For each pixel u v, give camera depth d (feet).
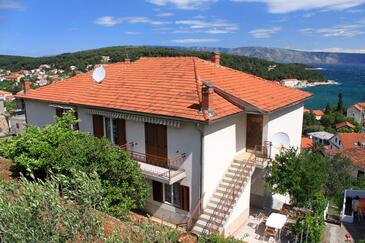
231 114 58.70
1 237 27.02
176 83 68.74
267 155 65.62
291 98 76.23
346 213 67.15
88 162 51.42
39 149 56.90
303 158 60.39
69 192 29.91
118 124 69.31
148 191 57.31
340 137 255.29
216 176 60.18
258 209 68.90
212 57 87.51
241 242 46.19
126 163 52.65
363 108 463.01
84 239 28.07
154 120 60.54
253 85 77.46
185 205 60.13
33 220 27.30
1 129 196.54
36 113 92.73
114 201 50.19
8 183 35.22
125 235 31.12
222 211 55.88
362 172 148.15
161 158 62.59
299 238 53.83
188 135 57.26
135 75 79.97
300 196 58.90
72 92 83.76
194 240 38.45
